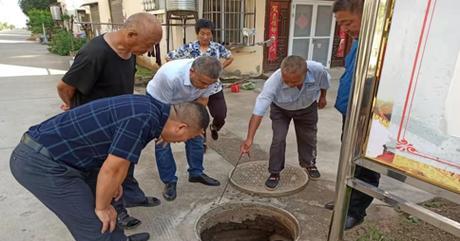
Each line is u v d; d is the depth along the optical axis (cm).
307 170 316
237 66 784
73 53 1248
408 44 120
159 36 200
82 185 160
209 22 345
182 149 375
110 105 150
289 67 228
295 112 279
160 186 296
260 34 779
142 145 147
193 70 223
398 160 130
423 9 115
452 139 114
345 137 146
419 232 237
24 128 441
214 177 313
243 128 457
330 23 886
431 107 118
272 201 274
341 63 948
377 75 130
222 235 271
